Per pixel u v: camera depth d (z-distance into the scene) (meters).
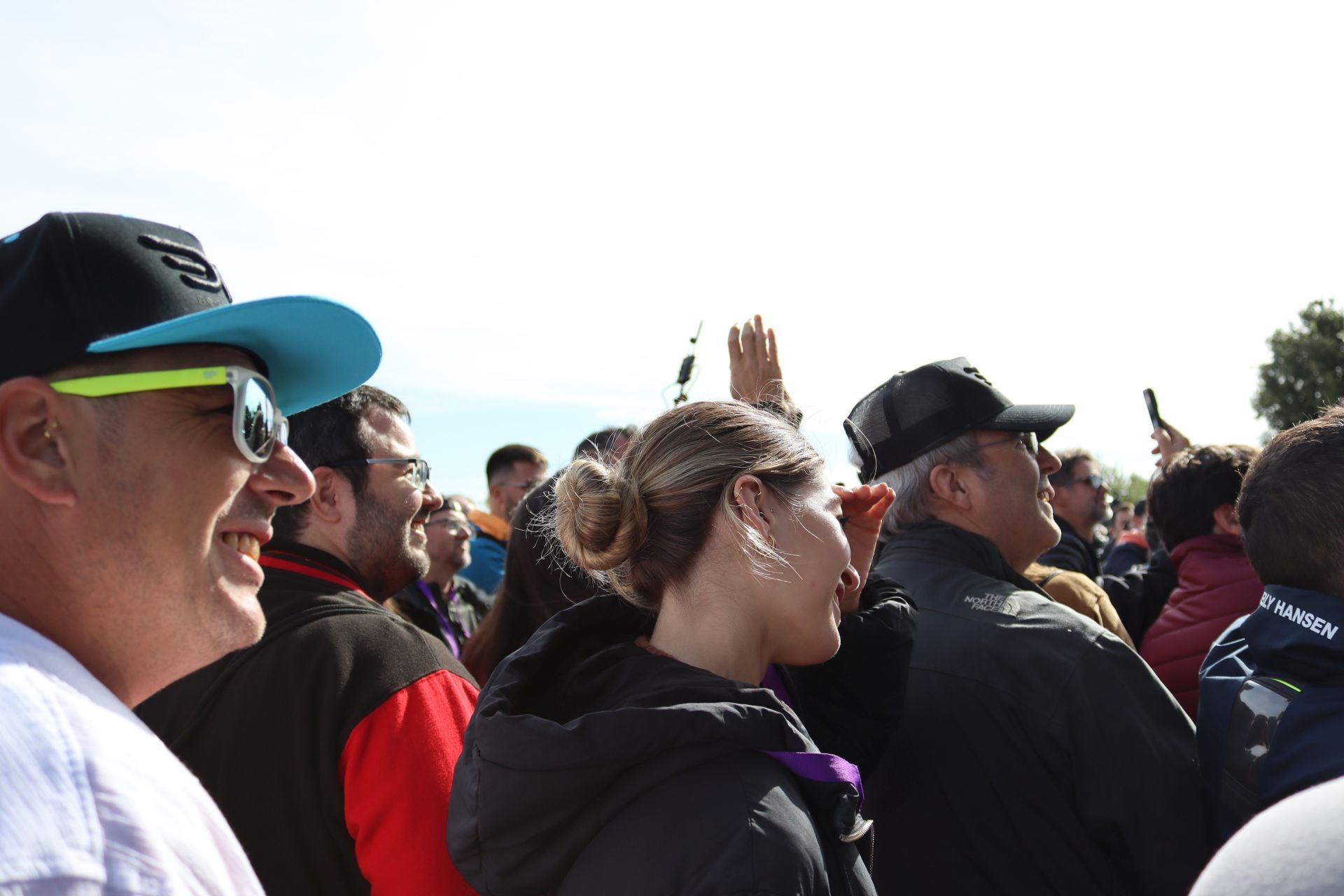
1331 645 1.41
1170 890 1.54
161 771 0.72
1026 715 1.65
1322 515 1.44
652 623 1.35
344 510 1.84
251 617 0.91
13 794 0.59
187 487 0.82
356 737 1.46
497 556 4.80
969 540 1.98
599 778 0.98
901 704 1.55
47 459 0.76
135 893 0.62
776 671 1.52
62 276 0.77
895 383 2.17
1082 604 2.53
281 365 0.99
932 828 1.71
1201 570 2.54
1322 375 27.17
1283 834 0.56
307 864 1.46
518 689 1.13
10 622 0.70
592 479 1.25
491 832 1.02
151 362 0.82
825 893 0.94
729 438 1.21
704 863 0.91
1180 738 1.64
